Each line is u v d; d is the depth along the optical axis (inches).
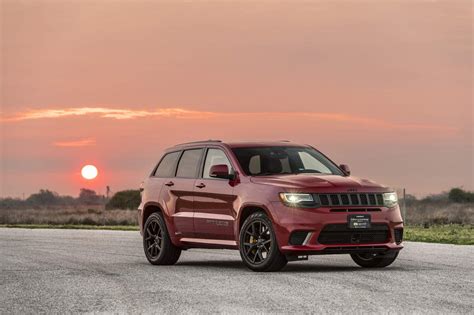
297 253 515.8
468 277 486.9
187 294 427.8
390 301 392.5
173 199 605.3
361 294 417.4
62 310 380.2
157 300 407.5
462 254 653.3
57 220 1982.0
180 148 625.0
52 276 525.0
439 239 857.5
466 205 2235.5
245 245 540.4
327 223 515.8
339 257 660.1
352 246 522.3
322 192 520.7
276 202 524.1
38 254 719.1
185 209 594.2
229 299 406.9
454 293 418.3
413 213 1770.4
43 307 390.0
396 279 478.6
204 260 657.0
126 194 3548.2
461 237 898.1
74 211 2987.2
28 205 3580.2
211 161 587.8
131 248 798.5
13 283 486.9
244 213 547.5
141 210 640.4
